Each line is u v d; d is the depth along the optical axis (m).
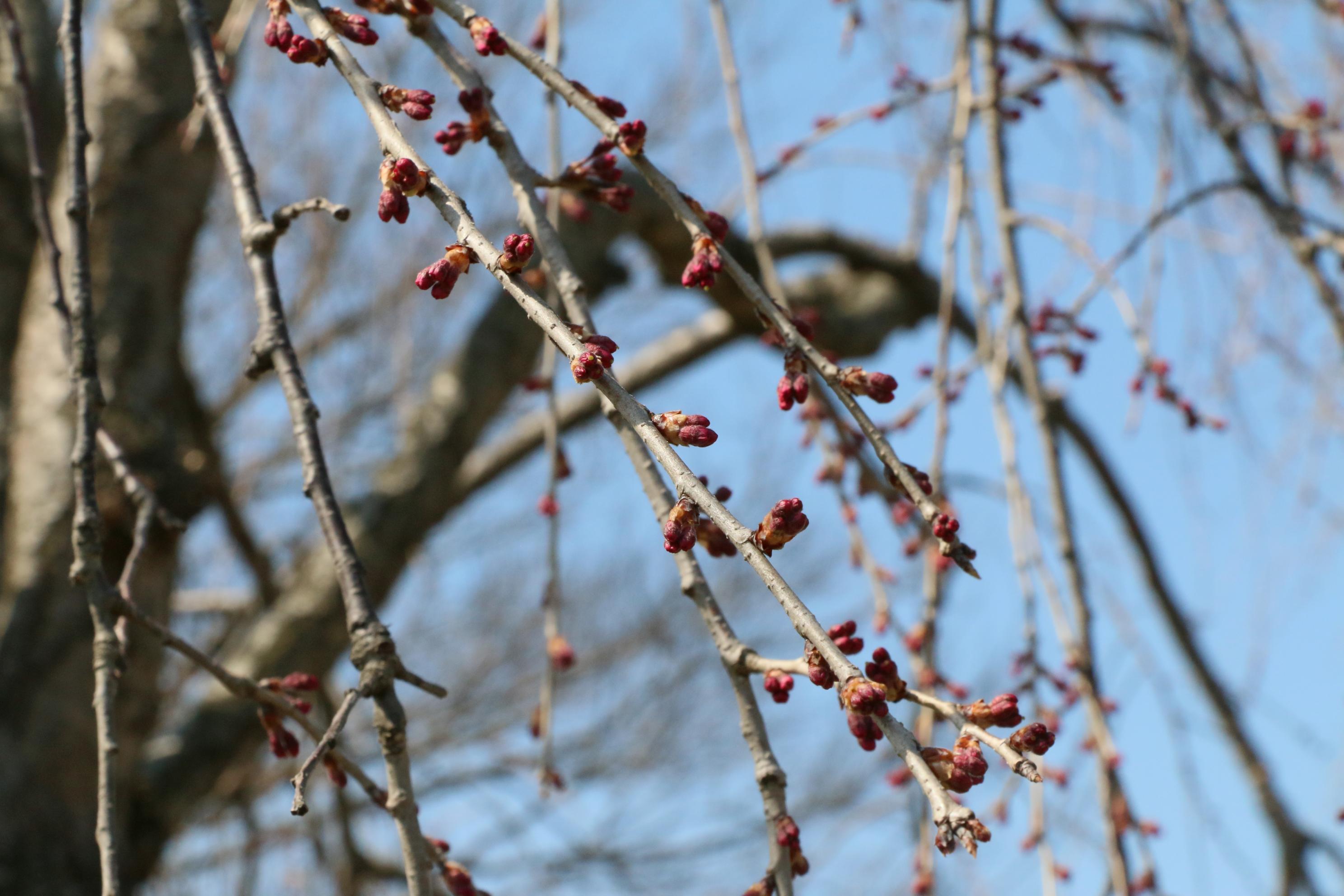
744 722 2.32
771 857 2.21
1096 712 3.43
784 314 2.21
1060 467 3.67
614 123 2.34
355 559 2.32
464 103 2.54
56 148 6.79
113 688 2.44
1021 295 3.77
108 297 5.32
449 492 6.77
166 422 5.29
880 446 2.08
